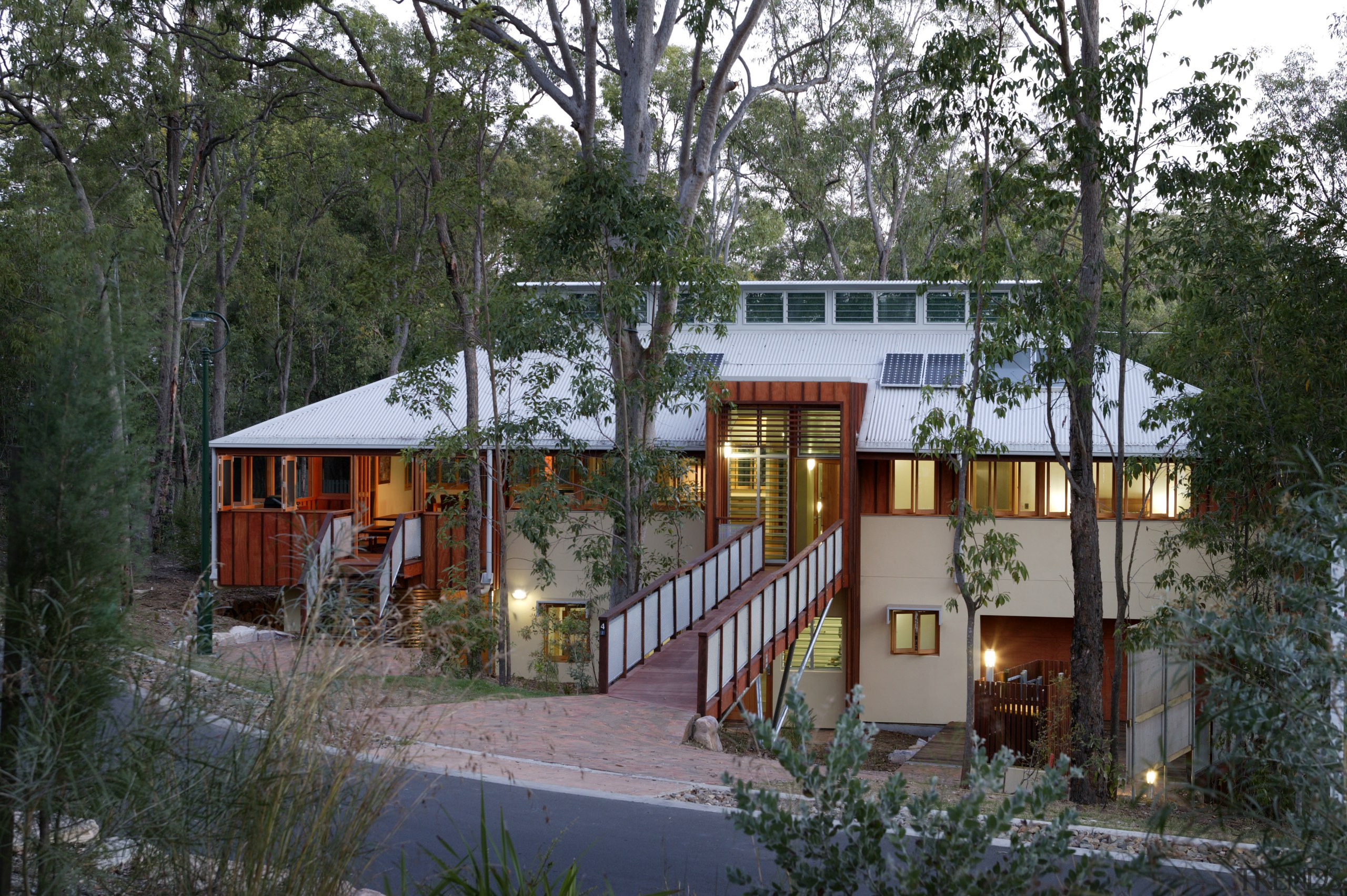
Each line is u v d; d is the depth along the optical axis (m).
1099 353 13.89
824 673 20.47
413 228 35.69
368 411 21.55
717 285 16.55
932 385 20.86
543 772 8.62
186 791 3.44
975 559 11.88
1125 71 12.34
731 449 19.91
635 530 17.34
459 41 16.86
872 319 23.72
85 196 24.95
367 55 25.69
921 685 20.14
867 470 20.47
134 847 3.46
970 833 2.84
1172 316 16.20
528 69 18.52
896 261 38.50
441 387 17.48
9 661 3.39
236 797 3.39
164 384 25.52
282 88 27.06
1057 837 2.85
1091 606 13.50
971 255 12.48
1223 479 14.07
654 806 7.43
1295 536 3.49
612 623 13.74
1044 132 12.98
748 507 19.89
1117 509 13.56
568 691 18.22
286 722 3.49
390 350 33.34
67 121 25.89
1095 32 13.27
